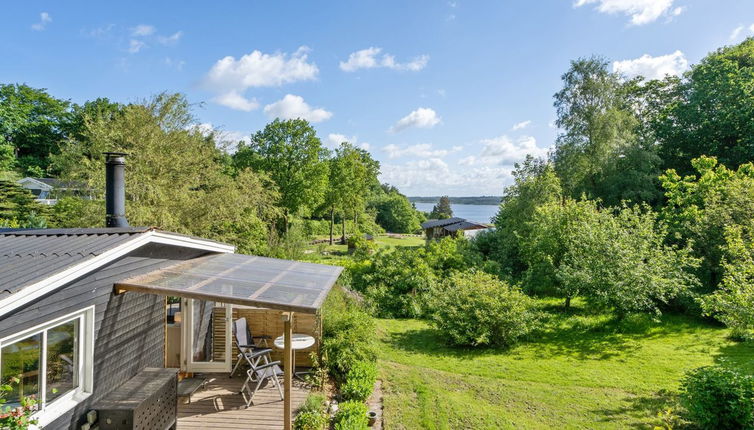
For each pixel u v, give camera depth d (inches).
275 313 346.3
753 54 1075.9
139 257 240.4
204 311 339.3
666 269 528.1
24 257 179.9
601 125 1002.1
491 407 311.0
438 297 566.9
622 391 343.6
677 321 552.4
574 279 555.5
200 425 243.0
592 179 1059.3
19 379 156.4
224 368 323.6
